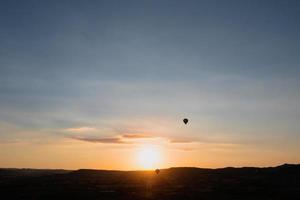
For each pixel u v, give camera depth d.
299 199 95.25
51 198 98.94
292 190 114.31
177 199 95.12
